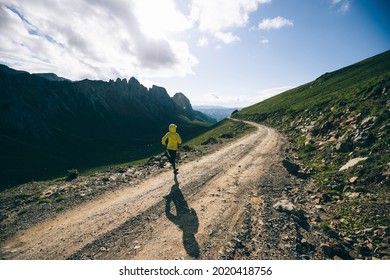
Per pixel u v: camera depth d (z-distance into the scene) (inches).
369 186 419.2
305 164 657.6
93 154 4586.6
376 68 2556.6
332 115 944.9
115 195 413.7
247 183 487.8
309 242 287.0
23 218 325.4
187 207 366.0
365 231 305.3
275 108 2992.1
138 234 287.9
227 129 2701.8
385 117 619.2
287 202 375.6
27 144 4416.8
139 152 4379.9
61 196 399.9
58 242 269.7
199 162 675.4
